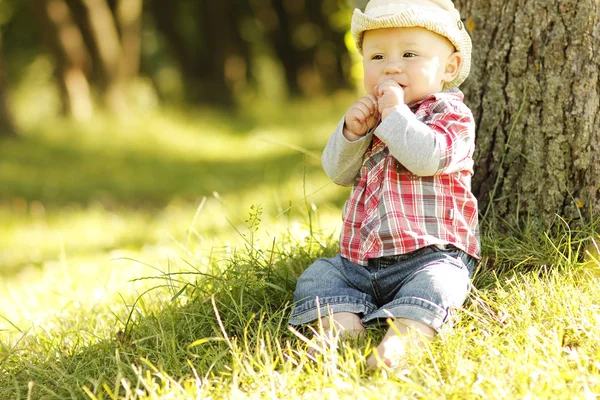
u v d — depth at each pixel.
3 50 25.59
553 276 3.30
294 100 25.34
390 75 3.37
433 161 3.16
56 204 10.88
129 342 3.43
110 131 16.56
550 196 3.77
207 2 24.27
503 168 3.91
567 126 3.71
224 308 3.52
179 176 12.63
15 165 13.44
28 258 7.53
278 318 3.42
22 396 3.06
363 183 3.45
